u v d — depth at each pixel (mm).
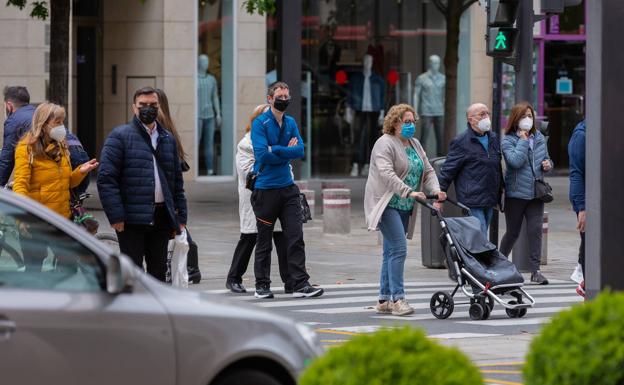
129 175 26734
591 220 24031
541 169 37906
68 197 29969
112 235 33438
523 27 40188
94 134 72625
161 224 27266
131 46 71438
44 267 15648
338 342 26688
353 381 12719
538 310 32531
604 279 23844
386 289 31672
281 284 37375
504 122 75688
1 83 67312
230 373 16203
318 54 75250
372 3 76312
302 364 16344
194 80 72000
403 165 30781
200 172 73375
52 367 14906
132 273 15555
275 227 34781
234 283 35438
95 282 15562
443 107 77750
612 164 23719
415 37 77250
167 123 32250
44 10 54188
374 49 76438
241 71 73688
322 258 43781
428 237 41688
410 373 12750
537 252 38500
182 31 71562
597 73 23625
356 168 76500
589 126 23953
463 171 35375
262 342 16141
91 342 15141
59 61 53344
